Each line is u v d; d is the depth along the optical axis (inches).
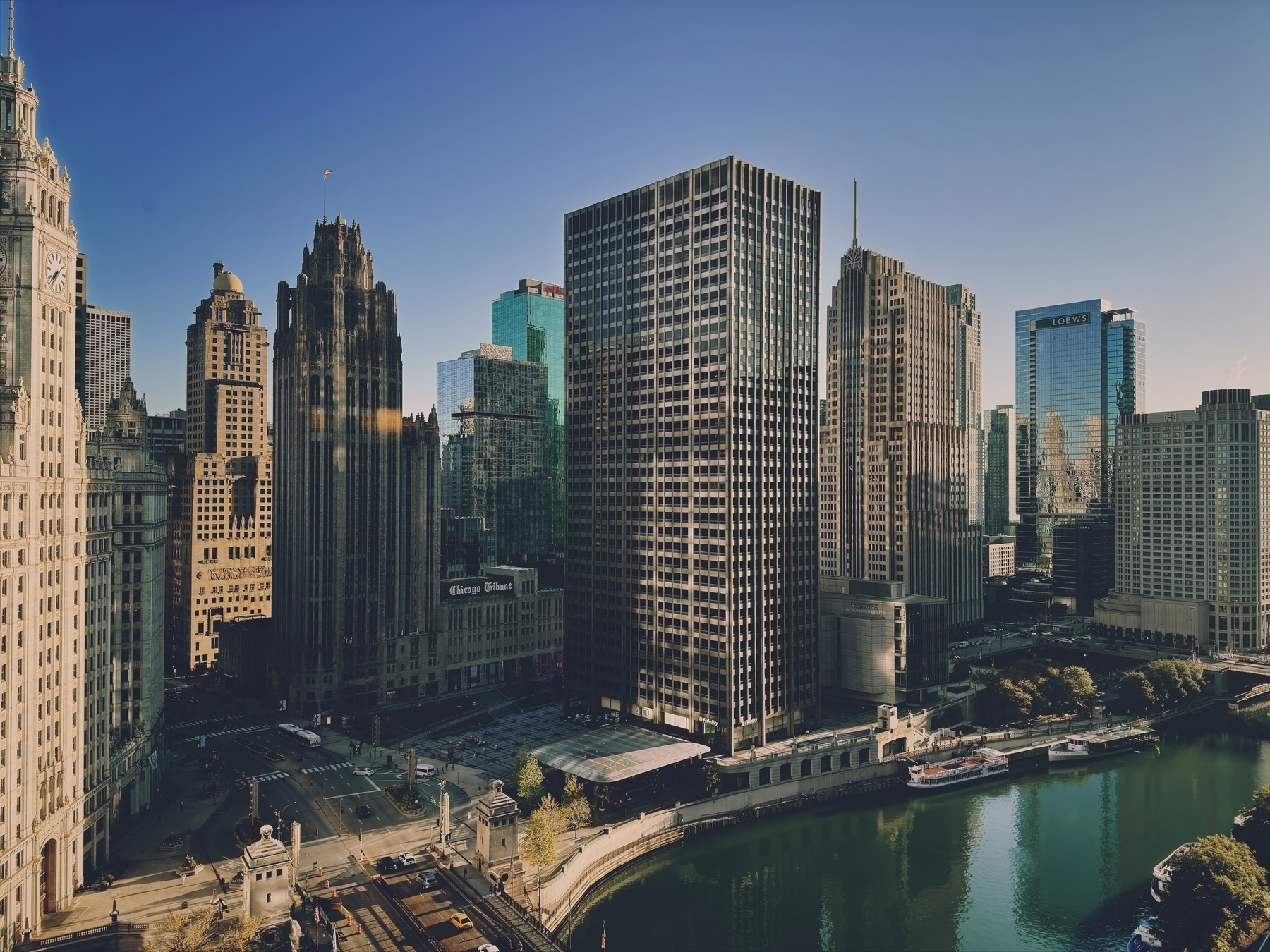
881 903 6712.6
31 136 5713.6
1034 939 6210.6
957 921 6451.8
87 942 5182.1
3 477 5059.1
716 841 7810.0
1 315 5467.5
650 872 7160.4
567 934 6117.1
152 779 7613.2
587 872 6761.8
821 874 7190.0
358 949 5216.5
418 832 7052.2
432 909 5748.0
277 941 5246.1
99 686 6397.6
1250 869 5605.3
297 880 6131.9
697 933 6240.2
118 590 7175.2
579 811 7145.7
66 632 5787.4
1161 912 5738.2
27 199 5536.4
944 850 7677.2
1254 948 5433.1
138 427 7721.5
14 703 5128.0
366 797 7864.2
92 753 6215.6
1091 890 6919.3
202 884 6018.7
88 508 6264.8
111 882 6058.1
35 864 5300.2
